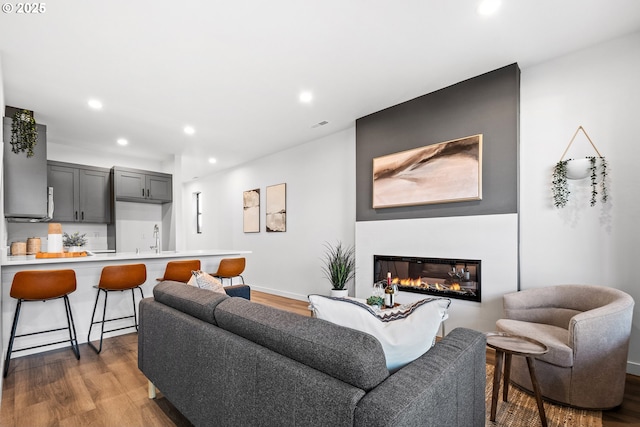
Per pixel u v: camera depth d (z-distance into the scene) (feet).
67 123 13.79
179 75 9.87
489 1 6.89
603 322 6.54
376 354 3.11
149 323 6.77
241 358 4.12
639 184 8.08
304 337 3.56
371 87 10.92
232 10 7.02
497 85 9.84
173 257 12.98
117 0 6.63
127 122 13.80
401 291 12.12
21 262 9.20
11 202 10.98
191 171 24.72
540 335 7.16
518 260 9.47
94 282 11.02
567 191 8.96
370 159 13.33
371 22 7.53
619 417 6.32
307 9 7.04
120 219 18.86
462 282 10.67
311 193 17.20
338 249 15.64
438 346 4.04
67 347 10.22
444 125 10.98
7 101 11.47
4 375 8.12
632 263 8.10
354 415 2.77
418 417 2.81
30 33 7.66
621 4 7.02
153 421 6.22
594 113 8.72
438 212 11.21
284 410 3.48
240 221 22.40
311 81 10.42
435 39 8.26
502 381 7.86
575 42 8.54
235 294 10.07
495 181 9.87
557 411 6.54
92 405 6.78
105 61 9.00
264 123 14.30
